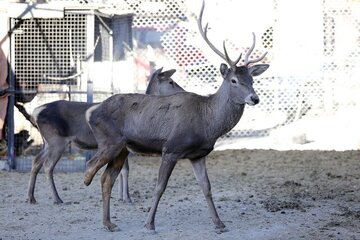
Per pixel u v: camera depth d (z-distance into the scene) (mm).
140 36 21953
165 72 13148
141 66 21203
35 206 11578
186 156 9500
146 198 12312
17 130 16969
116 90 18109
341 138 20031
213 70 22078
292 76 22188
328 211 10945
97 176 15219
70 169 16062
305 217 10500
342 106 22344
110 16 17859
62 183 14203
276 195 12430
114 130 9648
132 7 21891
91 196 12555
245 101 9195
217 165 16672
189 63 22125
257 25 22516
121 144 9664
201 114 9430
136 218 10469
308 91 22281
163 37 22125
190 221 10242
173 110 9469
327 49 22516
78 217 10586
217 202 11742
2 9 16234
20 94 16656
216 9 22422
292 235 9359
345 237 9250
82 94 16828
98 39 17453
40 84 16859
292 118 22078
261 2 22469
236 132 21422
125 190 11836
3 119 16141
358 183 13727
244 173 15234
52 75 16875
